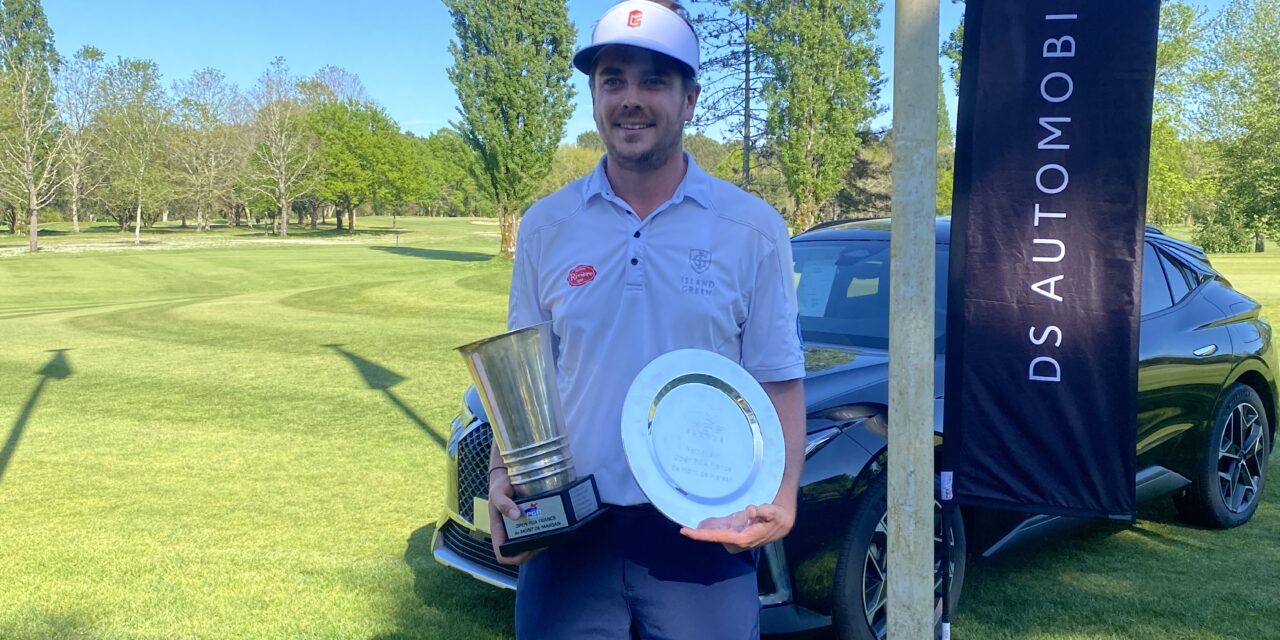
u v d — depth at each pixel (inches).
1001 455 122.4
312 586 156.5
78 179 2610.7
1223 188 1240.8
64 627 139.9
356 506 202.8
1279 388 203.9
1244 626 137.9
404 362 408.8
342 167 3034.0
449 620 142.9
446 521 146.5
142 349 458.9
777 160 1514.5
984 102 119.0
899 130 78.0
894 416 81.7
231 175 2974.9
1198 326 179.6
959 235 122.5
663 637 73.2
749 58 1419.8
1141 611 143.5
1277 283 766.5
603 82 72.6
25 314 721.6
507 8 1283.2
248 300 738.8
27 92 2118.6
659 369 69.7
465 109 1318.9
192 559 169.3
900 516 82.0
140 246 2183.8
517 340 70.4
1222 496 185.8
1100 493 119.3
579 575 74.4
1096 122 115.0
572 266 75.0
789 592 118.3
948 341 125.3
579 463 74.9
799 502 118.8
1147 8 111.7
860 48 1304.1
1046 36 115.6
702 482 68.7
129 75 2723.9
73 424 287.3
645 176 74.2
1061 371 119.3
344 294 767.7
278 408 310.2
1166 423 169.3
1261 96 1137.4
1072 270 117.6
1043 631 136.0
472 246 2310.5
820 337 160.2
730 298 73.2
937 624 132.0
